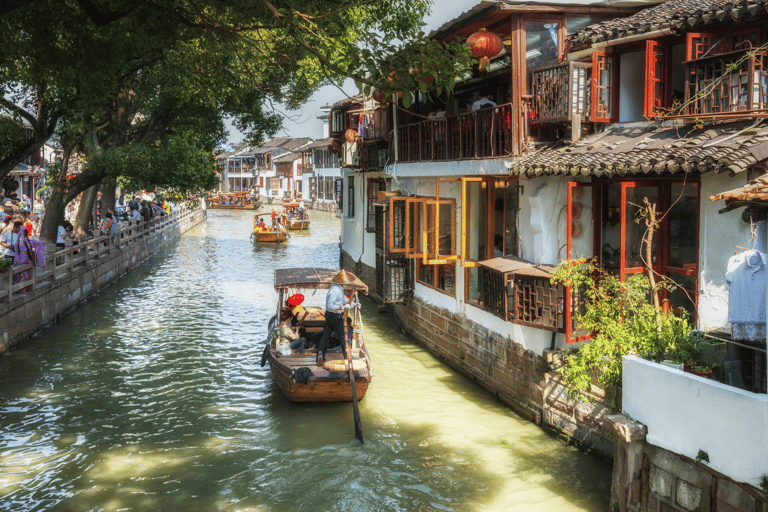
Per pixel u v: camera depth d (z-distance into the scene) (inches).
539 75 385.7
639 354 277.9
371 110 717.9
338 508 298.2
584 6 395.5
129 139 912.3
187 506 301.1
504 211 443.8
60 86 585.0
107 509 297.7
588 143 362.0
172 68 726.5
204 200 2180.1
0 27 382.6
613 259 358.6
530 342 386.9
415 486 316.8
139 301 778.2
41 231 800.9
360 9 599.8
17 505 300.4
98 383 476.7
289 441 373.1
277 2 306.7
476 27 430.0
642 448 253.6
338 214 2208.4
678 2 385.4
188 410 425.1
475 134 418.6
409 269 594.9
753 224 268.7
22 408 424.2
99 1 378.9
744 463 206.1
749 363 245.6
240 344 591.8
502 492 307.7
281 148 3321.9
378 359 533.3
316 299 782.5
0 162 695.7
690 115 307.7
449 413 410.3
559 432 363.3
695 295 313.1
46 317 636.7
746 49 301.0
